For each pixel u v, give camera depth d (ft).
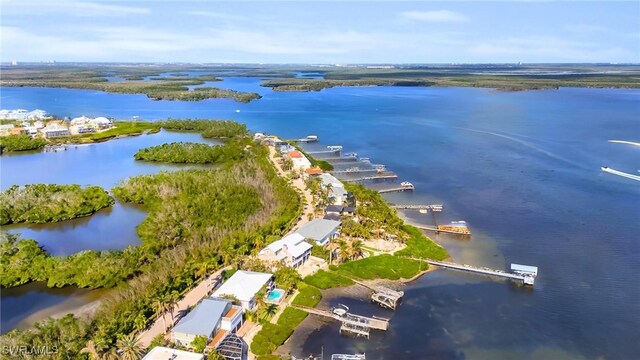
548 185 595.47
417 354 279.08
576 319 312.09
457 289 350.84
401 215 492.95
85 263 355.36
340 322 307.78
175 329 265.34
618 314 317.22
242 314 298.15
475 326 305.73
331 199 500.33
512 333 298.35
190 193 491.31
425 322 310.04
